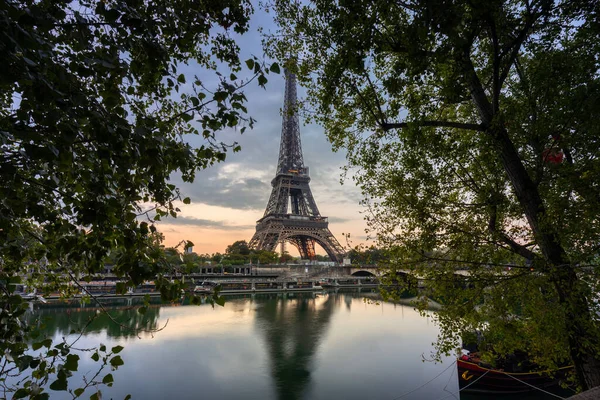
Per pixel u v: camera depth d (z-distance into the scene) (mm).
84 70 4230
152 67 4805
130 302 86312
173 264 5047
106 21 4133
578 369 9789
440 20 6027
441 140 11062
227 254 164875
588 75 8938
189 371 37781
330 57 10508
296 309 85062
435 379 35031
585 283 8172
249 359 42500
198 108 5277
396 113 10875
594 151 9047
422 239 11320
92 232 4809
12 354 4316
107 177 4770
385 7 7395
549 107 9891
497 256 11078
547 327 10094
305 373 37500
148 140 4441
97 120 4102
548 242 9320
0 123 4055
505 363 29031
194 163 6105
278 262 183750
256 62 5207
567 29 9375
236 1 7211
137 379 35031
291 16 11703
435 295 11305
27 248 5664
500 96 12695
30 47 3434
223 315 74688
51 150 3789
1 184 4102
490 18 7887
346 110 12891
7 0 3615
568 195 9078
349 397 31281
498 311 10430
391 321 67688
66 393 30672
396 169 13078
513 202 12547
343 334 56312
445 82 9945
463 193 13047
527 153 11805
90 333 51750
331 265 158875
